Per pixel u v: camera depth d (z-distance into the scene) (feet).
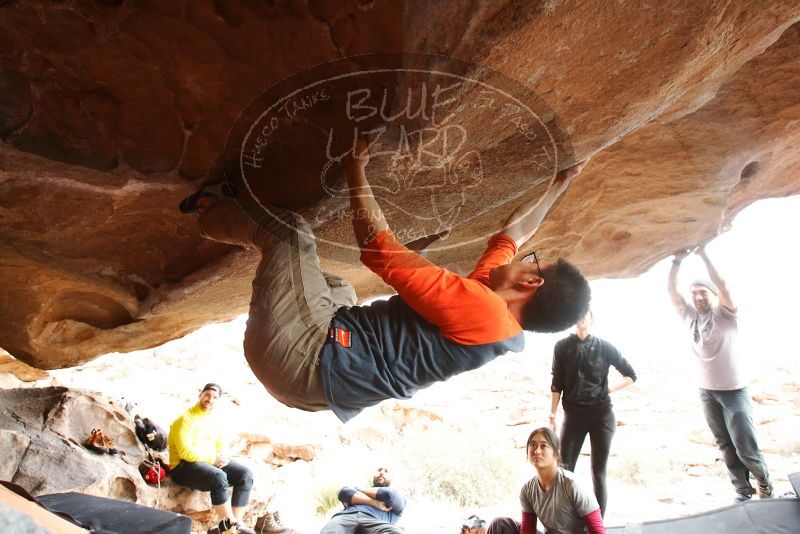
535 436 13.01
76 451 18.84
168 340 16.46
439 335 6.65
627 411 40.32
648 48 5.43
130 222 9.86
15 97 6.86
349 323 6.88
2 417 19.44
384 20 5.15
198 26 5.94
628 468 29.53
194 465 18.74
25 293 12.71
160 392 34.68
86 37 6.17
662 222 13.82
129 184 7.74
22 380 26.32
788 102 9.59
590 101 5.97
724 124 10.03
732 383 15.66
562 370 14.89
